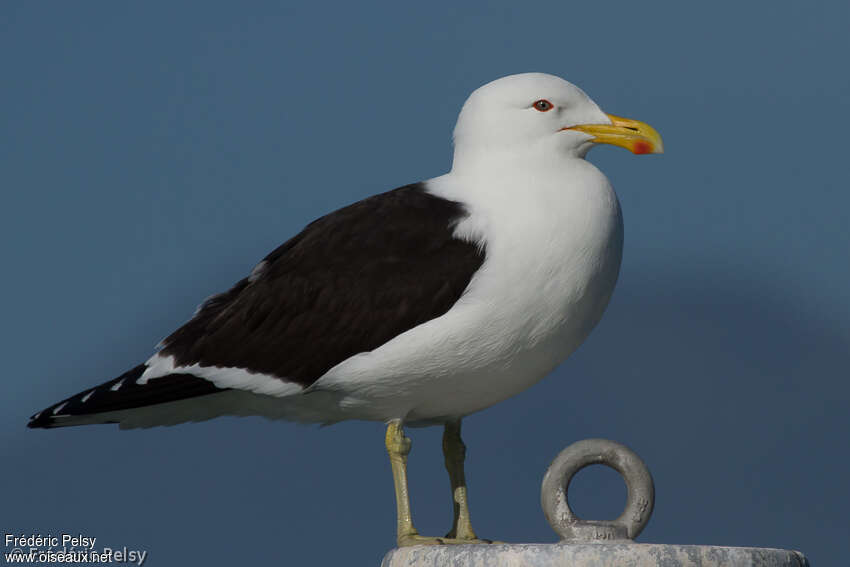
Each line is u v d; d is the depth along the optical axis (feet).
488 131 34.40
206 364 34.45
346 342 33.04
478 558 25.55
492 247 32.30
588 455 27.40
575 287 32.37
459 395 33.63
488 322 32.14
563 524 27.02
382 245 33.40
